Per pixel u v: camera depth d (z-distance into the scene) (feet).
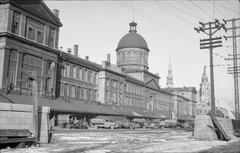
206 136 98.48
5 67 123.85
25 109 57.62
